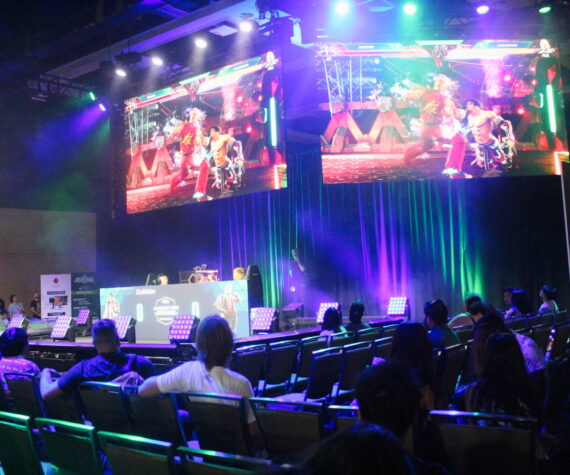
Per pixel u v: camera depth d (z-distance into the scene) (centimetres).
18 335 403
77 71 1255
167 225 1516
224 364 291
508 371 268
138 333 688
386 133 978
